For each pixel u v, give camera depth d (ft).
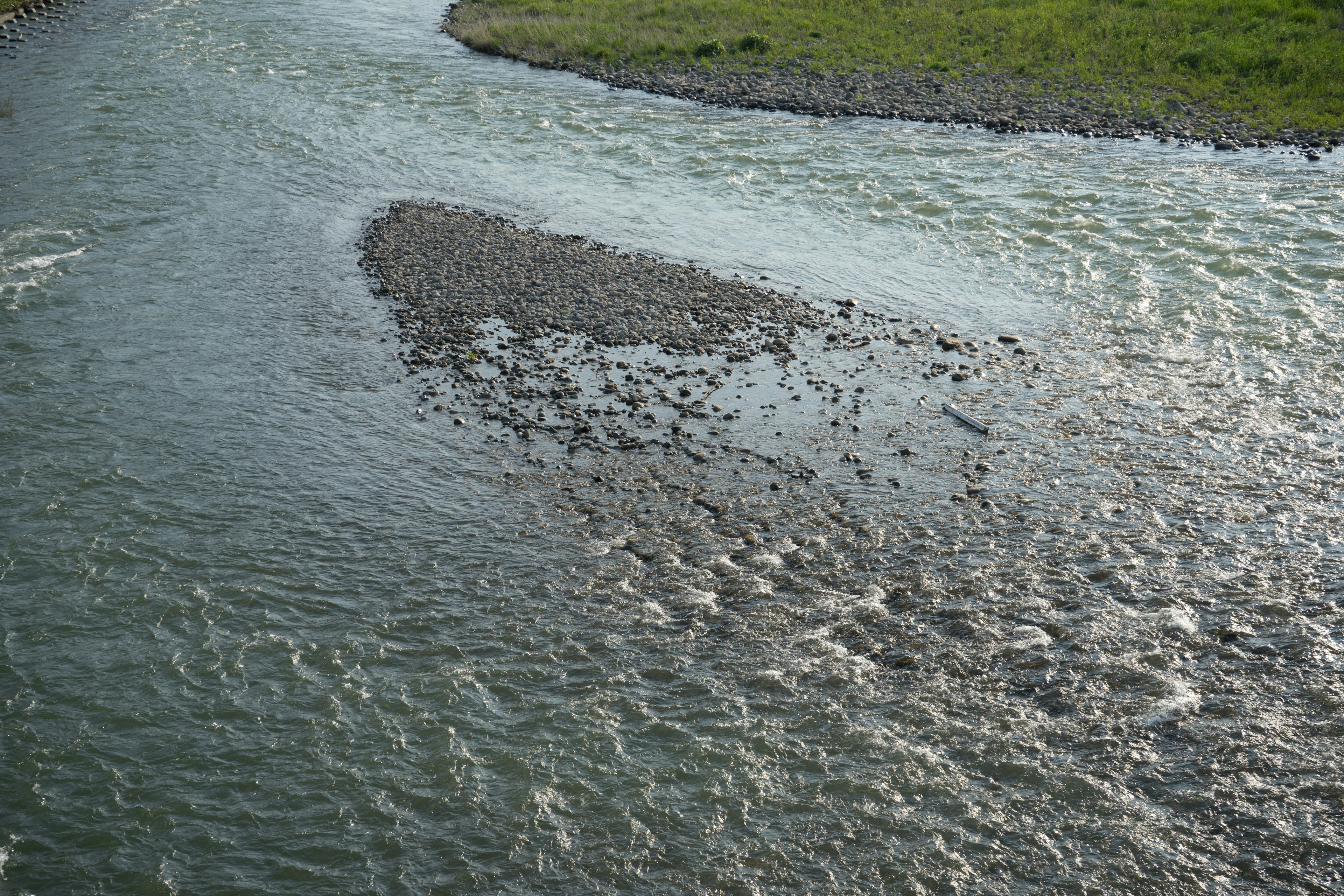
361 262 84.94
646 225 92.58
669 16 167.84
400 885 33.60
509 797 36.55
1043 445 56.80
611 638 43.93
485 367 67.82
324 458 58.03
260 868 34.27
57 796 36.86
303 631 44.62
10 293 77.71
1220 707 38.55
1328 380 61.31
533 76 145.07
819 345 69.87
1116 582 45.44
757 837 34.76
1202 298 73.15
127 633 44.55
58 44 155.43
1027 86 127.54
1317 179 94.12
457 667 42.55
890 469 55.21
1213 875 32.53
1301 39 130.52
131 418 61.77
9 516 52.26
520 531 51.44
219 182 102.12
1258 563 46.09
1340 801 34.55
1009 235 86.84
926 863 33.50
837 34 153.17
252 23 174.50
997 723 38.60
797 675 41.45
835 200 96.84
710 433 59.47
